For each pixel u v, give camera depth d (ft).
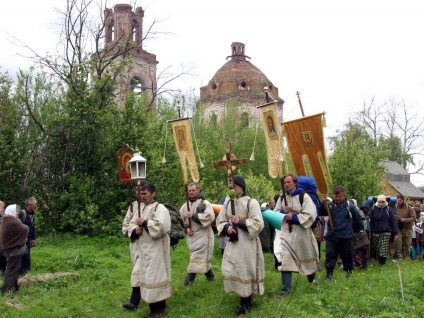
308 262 26.86
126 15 102.06
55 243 46.32
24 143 54.80
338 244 30.40
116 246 45.52
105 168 52.70
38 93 61.46
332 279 29.32
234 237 23.58
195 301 26.04
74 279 32.07
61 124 53.26
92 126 52.80
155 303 24.16
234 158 26.32
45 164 53.93
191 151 30.35
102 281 31.65
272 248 40.93
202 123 97.91
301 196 26.91
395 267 38.22
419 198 143.84
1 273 32.35
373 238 40.47
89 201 50.62
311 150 29.66
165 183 53.57
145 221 24.11
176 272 34.58
